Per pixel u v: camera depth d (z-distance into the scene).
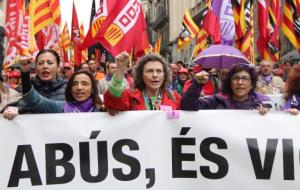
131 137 4.11
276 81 8.23
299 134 4.12
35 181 4.00
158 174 4.12
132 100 4.37
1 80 5.07
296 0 9.49
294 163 4.11
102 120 4.10
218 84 7.64
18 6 7.21
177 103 4.48
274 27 9.76
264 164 4.12
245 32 9.23
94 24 5.99
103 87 8.41
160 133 4.14
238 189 4.12
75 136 4.06
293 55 19.53
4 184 3.97
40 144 4.02
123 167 4.09
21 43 7.20
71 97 4.44
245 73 4.59
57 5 8.73
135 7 5.88
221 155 4.13
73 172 4.05
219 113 4.15
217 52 6.82
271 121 4.14
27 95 4.17
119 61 3.84
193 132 4.14
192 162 4.14
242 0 9.27
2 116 3.99
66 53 11.27
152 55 4.42
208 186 4.12
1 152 3.98
